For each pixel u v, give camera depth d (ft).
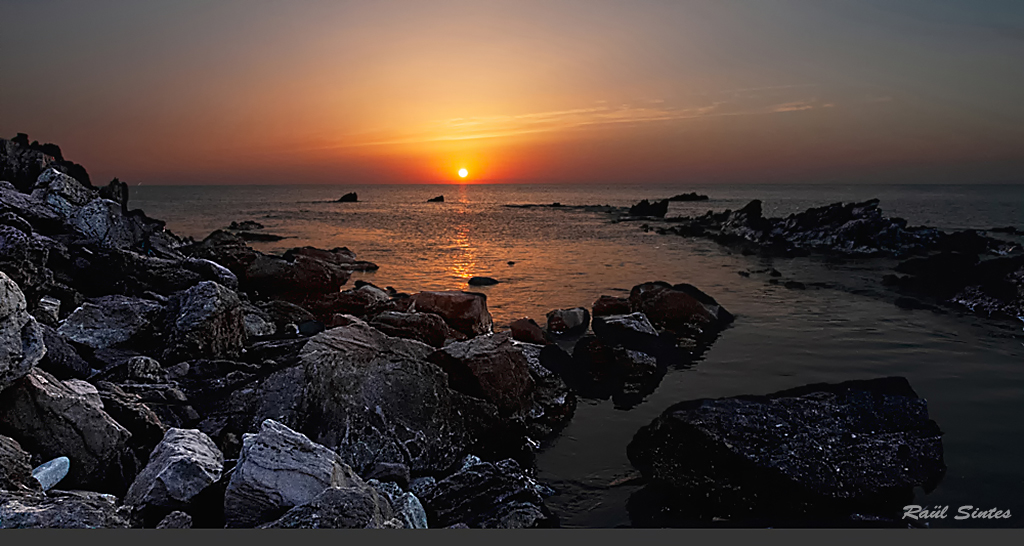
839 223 98.58
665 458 21.17
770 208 239.91
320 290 45.68
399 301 41.45
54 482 16.10
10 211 33.91
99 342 26.94
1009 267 50.90
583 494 19.92
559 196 482.28
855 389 22.81
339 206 280.51
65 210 39.83
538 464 22.08
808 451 19.74
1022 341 37.55
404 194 571.69
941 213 174.50
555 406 27.12
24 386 16.87
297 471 15.07
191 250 53.01
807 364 33.12
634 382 30.32
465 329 37.55
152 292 33.81
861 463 19.57
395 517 16.21
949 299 51.06
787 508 18.52
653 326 40.98
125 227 41.09
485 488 19.07
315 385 22.47
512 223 163.02
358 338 24.99
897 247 89.51
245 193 553.64
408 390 23.07
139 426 19.39
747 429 20.44
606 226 151.43
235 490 14.58
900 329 40.98
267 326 35.73
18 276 25.95
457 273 69.00
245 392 23.44
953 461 21.25
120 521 13.75
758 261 81.51
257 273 44.86
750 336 39.17
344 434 21.25
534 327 37.24
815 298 52.95
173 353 27.17
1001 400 27.30
